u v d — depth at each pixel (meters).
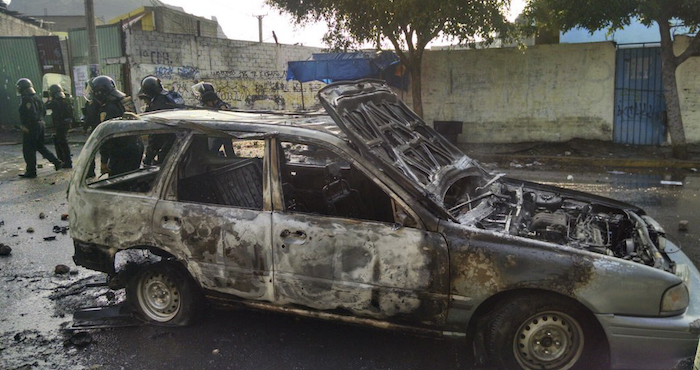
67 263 5.67
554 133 15.02
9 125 20.97
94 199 4.14
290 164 4.63
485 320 3.38
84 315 4.35
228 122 3.90
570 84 14.69
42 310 4.51
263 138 3.71
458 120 15.56
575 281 3.09
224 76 21.02
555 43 15.44
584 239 3.62
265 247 3.61
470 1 11.96
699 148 13.67
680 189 9.27
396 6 11.50
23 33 26.22
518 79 14.99
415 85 13.92
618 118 14.59
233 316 4.31
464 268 3.22
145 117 4.25
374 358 3.68
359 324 3.55
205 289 3.89
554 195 4.49
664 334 3.02
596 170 11.84
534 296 3.22
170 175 3.95
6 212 7.85
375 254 3.37
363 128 3.66
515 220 3.78
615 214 4.32
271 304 3.72
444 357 3.67
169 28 28.17
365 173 3.46
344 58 16.03
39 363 3.66
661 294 3.04
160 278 4.11
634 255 3.43
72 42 20.31
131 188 4.70
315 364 3.61
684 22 11.66
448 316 3.30
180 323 4.09
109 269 4.14
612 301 3.06
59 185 9.82
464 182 4.54
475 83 15.26
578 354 3.25
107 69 18.64
